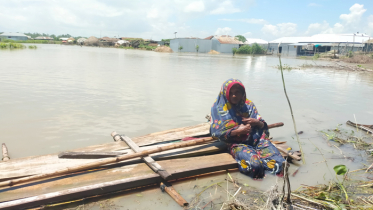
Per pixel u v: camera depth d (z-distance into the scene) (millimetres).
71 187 3016
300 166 4074
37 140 4723
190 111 6785
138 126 5586
